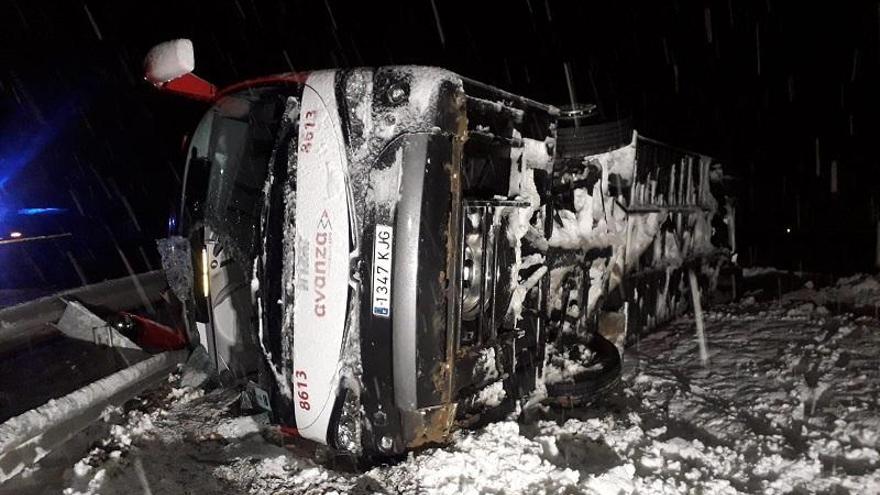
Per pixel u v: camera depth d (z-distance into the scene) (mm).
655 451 3873
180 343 5258
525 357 4234
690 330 7254
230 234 4465
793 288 10555
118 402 4312
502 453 3494
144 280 6188
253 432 4219
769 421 4535
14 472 3350
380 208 3242
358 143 3322
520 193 3982
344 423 3424
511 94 3877
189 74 4137
